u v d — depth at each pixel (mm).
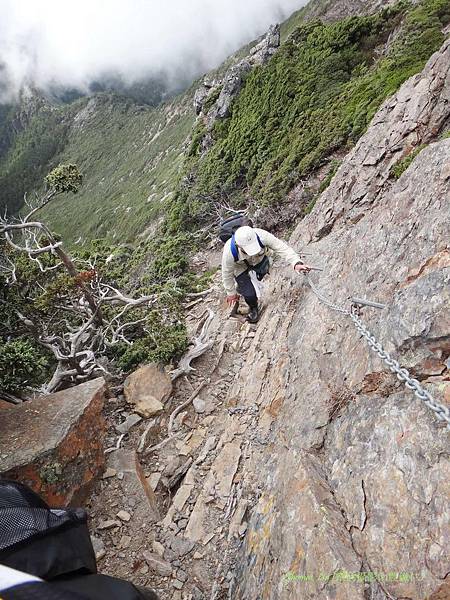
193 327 8500
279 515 3080
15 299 8422
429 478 2271
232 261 5547
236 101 37188
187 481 4336
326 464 3096
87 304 9570
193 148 42719
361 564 2316
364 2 49156
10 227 9164
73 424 4156
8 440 3986
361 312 3789
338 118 17953
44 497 3777
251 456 4227
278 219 15797
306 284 5652
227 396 5582
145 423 5387
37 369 6078
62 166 9953
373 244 4270
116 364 8156
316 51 29906
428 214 3652
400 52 19141
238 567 3289
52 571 1245
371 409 2973
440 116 7262
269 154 25469
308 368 4176
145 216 69688
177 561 3584
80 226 116000
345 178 8094
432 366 2760
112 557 3699
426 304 2887
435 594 1960
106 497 4191
